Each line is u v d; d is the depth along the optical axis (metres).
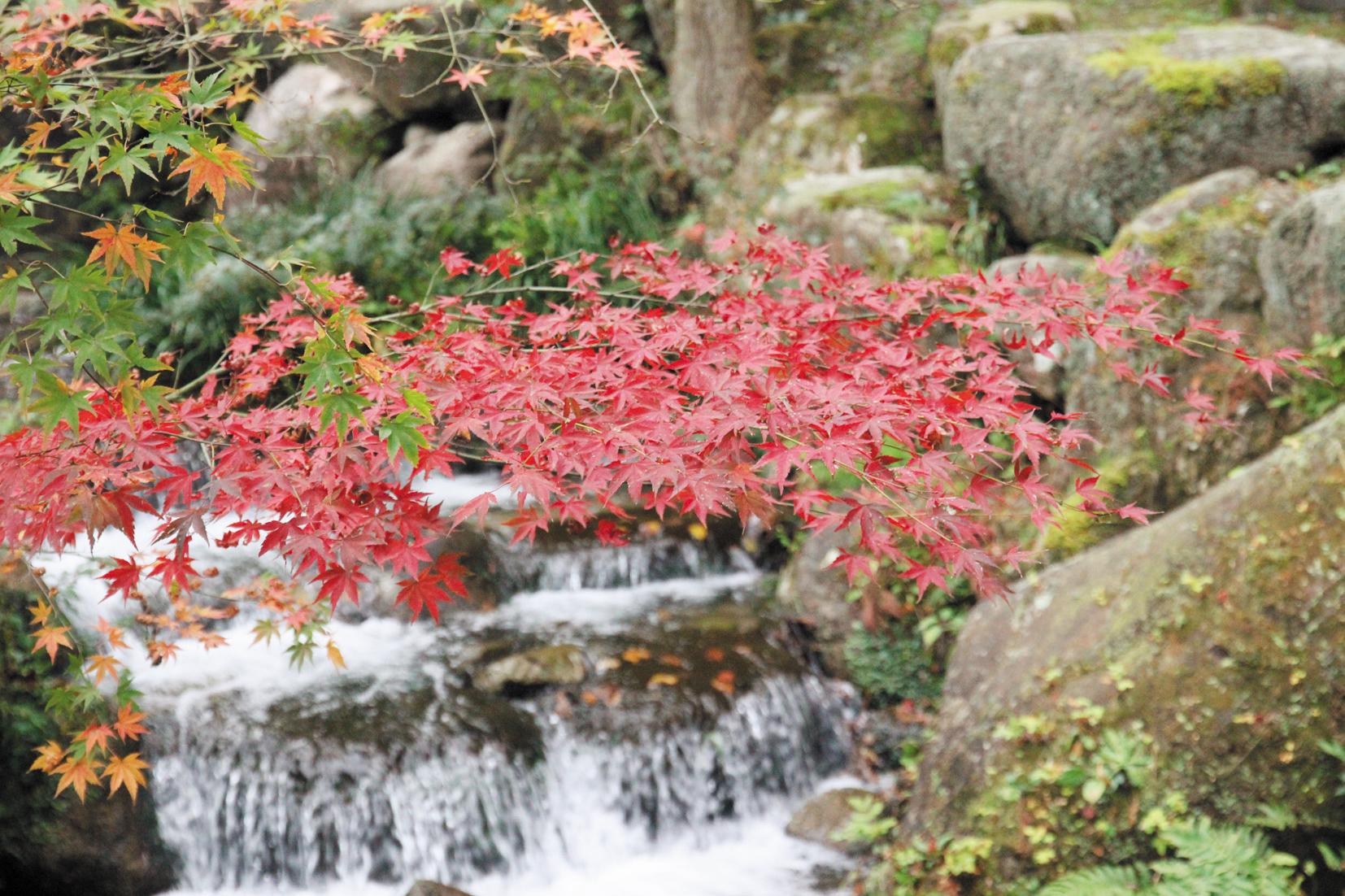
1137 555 3.97
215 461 2.02
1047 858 3.60
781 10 8.59
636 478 1.88
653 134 8.01
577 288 3.09
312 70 8.44
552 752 4.45
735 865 4.36
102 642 4.38
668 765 4.48
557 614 5.34
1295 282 4.55
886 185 6.20
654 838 4.46
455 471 6.95
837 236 6.04
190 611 3.55
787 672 4.98
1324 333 4.48
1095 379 4.95
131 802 3.98
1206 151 5.46
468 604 5.31
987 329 2.69
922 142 7.06
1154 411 4.82
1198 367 4.75
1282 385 4.62
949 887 3.78
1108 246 5.71
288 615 3.50
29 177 1.73
